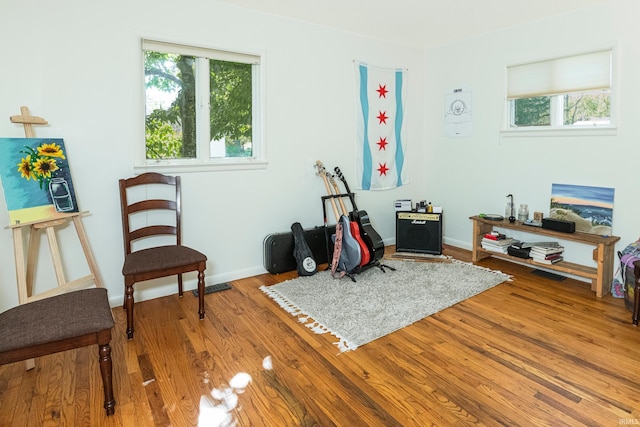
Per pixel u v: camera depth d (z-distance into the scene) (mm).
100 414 1714
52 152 2404
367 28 3789
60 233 2643
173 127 3078
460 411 1708
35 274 2568
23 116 2293
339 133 3945
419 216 3971
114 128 2766
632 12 2934
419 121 4645
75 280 2477
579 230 3328
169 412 1721
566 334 2389
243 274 3459
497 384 1897
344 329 2475
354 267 3336
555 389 1851
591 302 2877
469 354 2174
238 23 3195
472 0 3076
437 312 2719
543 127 3537
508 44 3738
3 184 2152
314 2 3119
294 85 3578
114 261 2867
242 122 3400
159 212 3008
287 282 3312
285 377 1975
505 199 3916
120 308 2867
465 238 4355
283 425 1637
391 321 2578
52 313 1696
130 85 2795
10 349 1518
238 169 3340
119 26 2713
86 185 2699
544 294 3033
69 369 2070
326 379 1956
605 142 3150
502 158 3898
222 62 3223
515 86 3719
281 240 3504
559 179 3469
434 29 3801
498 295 3020
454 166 4387
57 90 2539
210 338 2383
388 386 1893
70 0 2531
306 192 3779
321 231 3709
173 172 3033
